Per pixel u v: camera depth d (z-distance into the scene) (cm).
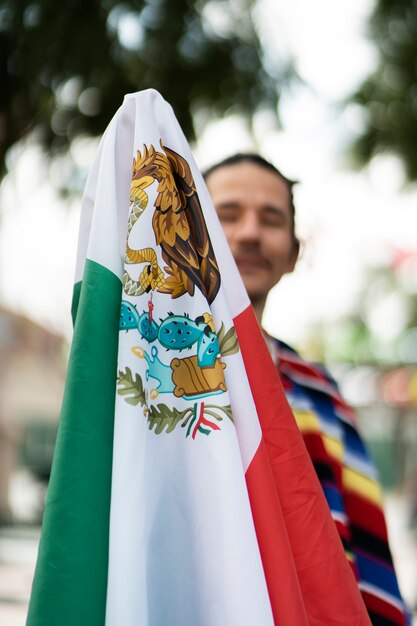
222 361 116
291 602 108
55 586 103
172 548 108
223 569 106
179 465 112
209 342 115
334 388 184
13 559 749
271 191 179
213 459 110
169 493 110
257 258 175
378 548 172
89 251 116
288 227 182
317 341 2428
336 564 119
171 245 119
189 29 475
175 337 116
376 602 168
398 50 636
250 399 116
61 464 106
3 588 574
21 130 439
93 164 127
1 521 1087
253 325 122
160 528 109
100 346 111
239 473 110
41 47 429
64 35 431
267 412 120
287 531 118
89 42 434
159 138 124
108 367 110
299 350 193
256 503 112
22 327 1366
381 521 175
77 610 102
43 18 427
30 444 1791
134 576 102
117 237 118
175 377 114
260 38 494
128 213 124
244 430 115
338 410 181
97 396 109
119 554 102
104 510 105
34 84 433
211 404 113
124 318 111
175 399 114
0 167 439
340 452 175
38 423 1808
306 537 118
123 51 454
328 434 175
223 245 124
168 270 118
